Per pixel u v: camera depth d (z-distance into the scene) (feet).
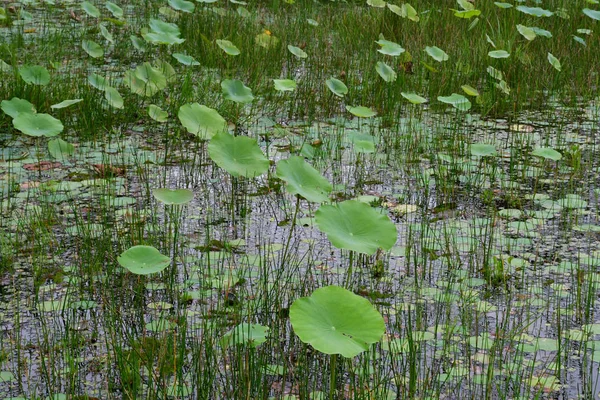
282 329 8.41
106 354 7.82
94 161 13.85
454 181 13.44
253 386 7.23
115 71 20.17
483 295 9.38
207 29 23.91
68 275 9.59
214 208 11.96
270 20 27.02
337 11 28.68
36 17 26.32
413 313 8.84
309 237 11.00
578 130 16.89
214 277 9.58
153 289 9.29
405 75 19.94
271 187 12.91
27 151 14.40
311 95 18.47
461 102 16.17
